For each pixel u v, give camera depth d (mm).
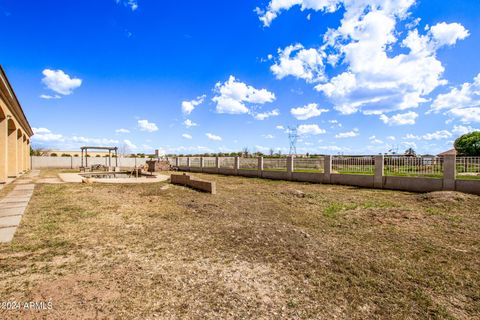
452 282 3387
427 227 5828
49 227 5375
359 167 13133
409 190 11078
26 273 3342
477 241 4941
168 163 28719
